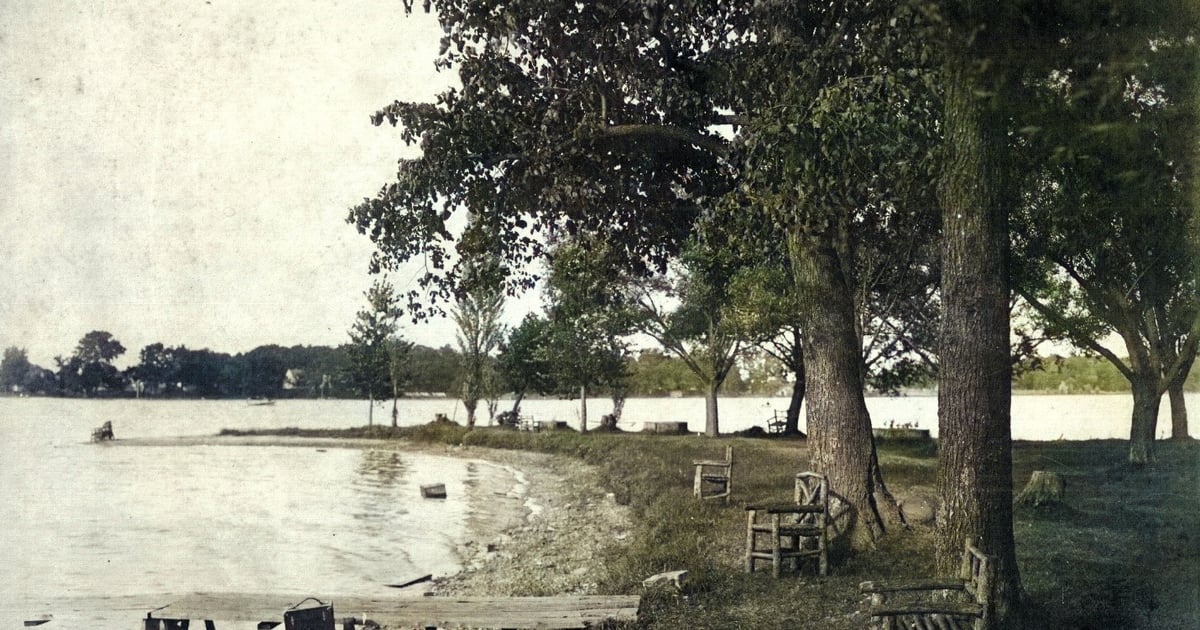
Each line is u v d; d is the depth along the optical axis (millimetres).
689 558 12281
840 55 10773
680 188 16594
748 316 29672
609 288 19375
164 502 26422
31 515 22500
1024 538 11344
